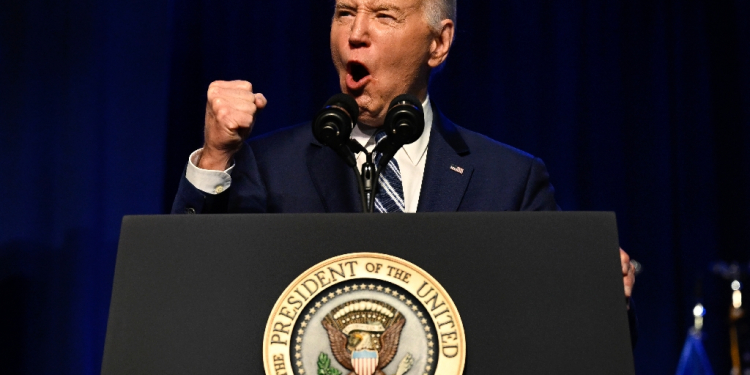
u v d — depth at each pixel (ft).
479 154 16.69
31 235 27.02
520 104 35.06
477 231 9.51
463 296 9.28
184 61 30.42
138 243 9.49
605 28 36.55
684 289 37.70
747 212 38.06
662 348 36.96
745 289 37.68
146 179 28.02
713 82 38.29
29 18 27.78
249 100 13.10
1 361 26.37
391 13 15.61
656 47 37.24
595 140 36.11
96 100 27.91
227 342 9.14
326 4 32.48
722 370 37.40
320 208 15.79
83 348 26.76
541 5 35.58
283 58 31.96
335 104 11.62
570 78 35.53
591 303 9.31
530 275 9.37
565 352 9.12
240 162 15.87
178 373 9.05
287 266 9.39
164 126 28.60
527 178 16.58
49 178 27.32
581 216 9.64
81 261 27.12
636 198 36.83
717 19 38.22
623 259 13.46
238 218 9.57
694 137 37.93
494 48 35.06
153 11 28.99
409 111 11.25
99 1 28.35
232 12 31.55
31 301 26.76
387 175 15.70
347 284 9.23
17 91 27.43
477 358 9.07
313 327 9.09
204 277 9.36
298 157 16.53
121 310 9.25
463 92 34.76
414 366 8.98
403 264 9.30
